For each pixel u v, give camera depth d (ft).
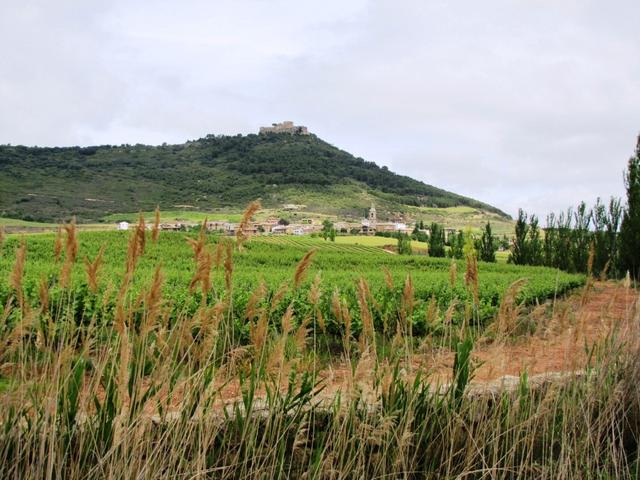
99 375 10.27
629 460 15.75
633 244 81.25
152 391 10.43
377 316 30.27
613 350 17.16
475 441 12.78
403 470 12.03
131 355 10.36
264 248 136.77
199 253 11.14
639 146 81.97
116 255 88.02
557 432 15.28
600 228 92.17
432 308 13.94
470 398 14.44
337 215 482.28
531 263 132.57
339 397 11.93
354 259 122.93
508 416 13.60
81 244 107.24
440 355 13.98
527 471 13.89
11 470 9.55
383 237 293.23
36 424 9.86
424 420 13.34
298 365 12.39
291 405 12.16
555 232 124.98
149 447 10.30
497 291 50.80
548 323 16.58
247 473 11.39
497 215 588.50
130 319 10.55
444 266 116.67
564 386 15.57
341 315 12.75
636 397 16.61
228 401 13.23
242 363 11.70
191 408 10.73
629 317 18.40
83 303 24.13
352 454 12.41
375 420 12.46
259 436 12.26
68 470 10.12
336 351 23.21
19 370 10.21
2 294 27.73
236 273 56.75
